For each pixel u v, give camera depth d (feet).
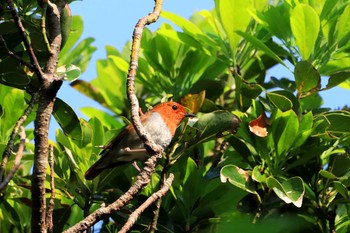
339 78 37.58
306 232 36.27
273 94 35.70
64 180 36.35
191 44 41.86
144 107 41.78
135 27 27.96
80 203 37.09
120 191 36.42
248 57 43.50
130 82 27.20
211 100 41.47
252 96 38.60
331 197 36.81
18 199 35.22
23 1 32.17
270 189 35.70
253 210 35.88
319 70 40.55
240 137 37.55
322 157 37.86
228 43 42.98
